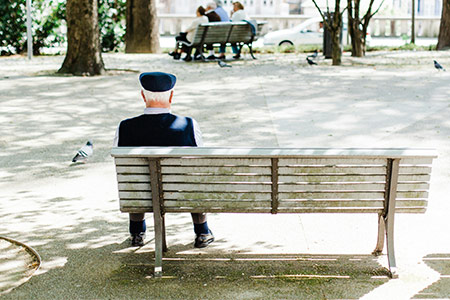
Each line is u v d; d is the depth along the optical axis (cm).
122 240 512
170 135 464
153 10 2241
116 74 1486
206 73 1510
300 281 429
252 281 430
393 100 1115
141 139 464
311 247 492
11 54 2086
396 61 1805
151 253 484
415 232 524
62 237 520
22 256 481
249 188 437
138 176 441
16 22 2066
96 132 905
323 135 870
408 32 3334
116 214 578
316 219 558
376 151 423
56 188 657
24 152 799
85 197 627
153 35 2250
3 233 529
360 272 443
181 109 1058
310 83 1321
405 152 423
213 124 946
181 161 434
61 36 2156
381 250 475
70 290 420
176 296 409
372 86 1270
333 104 1087
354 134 873
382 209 441
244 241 507
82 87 1276
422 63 1731
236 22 1889
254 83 1328
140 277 439
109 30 2298
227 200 440
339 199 438
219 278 436
